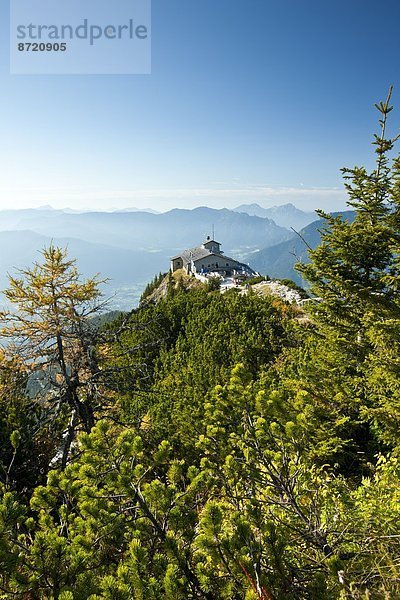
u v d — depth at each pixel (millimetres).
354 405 9844
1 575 3420
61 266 11750
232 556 3461
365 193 9852
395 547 4180
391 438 8422
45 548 3592
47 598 3504
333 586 3645
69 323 11891
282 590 3543
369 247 9906
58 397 12266
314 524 4562
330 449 8398
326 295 11203
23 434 10141
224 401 5570
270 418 5410
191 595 3465
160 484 4074
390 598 3475
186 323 29141
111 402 14352
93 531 3875
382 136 9633
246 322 24281
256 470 4730
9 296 11219
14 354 11688
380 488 5645
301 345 17500
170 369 22062
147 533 3982
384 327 8867
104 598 3043
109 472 4023
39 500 4160
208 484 4316
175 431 10688
